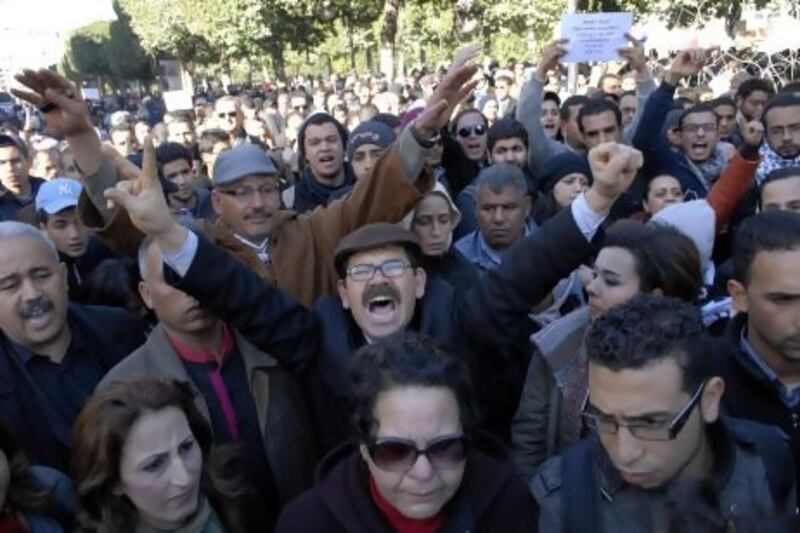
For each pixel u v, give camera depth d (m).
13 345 2.68
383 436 1.84
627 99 8.12
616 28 6.76
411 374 1.85
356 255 2.55
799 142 5.07
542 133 6.16
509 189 4.04
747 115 7.88
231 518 2.27
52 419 2.66
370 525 1.94
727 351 2.37
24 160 6.59
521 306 2.49
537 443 2.68
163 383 2.19
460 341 2.65
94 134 3.15
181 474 2.11
